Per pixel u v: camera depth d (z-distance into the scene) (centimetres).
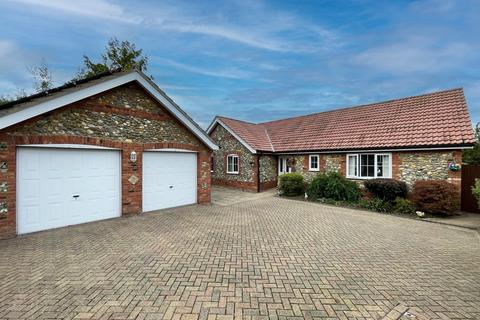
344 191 1266
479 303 371
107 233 697
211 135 2016
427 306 361
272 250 573
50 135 716
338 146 1428
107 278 427
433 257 550
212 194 1548
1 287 396
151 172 988
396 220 913
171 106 1010
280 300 368
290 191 1466
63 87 825
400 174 1188
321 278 440
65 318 320
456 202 1005
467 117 1111
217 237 666
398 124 1320
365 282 429
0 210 636
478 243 655
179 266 479
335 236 693
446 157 1060
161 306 348
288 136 1855
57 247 580
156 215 931
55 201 741
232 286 406
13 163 658
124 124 892
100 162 841
